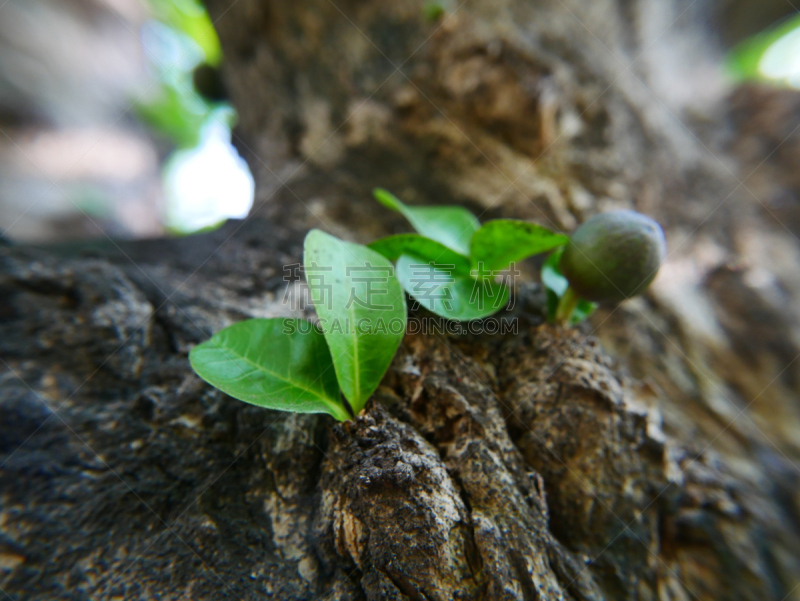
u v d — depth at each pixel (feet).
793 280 0.50
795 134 0.65
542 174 0.47
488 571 0.21
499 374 0.29
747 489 0.32
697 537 0.27
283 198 0.47
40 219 0.98
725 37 0.83
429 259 0.28
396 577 0.20
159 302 0.30
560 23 0.51
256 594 0.20
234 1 0.57
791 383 0.41
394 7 0.50
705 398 0.38
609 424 0.27
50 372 0.24
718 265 0.51
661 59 0.66
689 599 0.25
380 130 0.51
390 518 0.21
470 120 0.48
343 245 0.25
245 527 0.22
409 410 0.26
